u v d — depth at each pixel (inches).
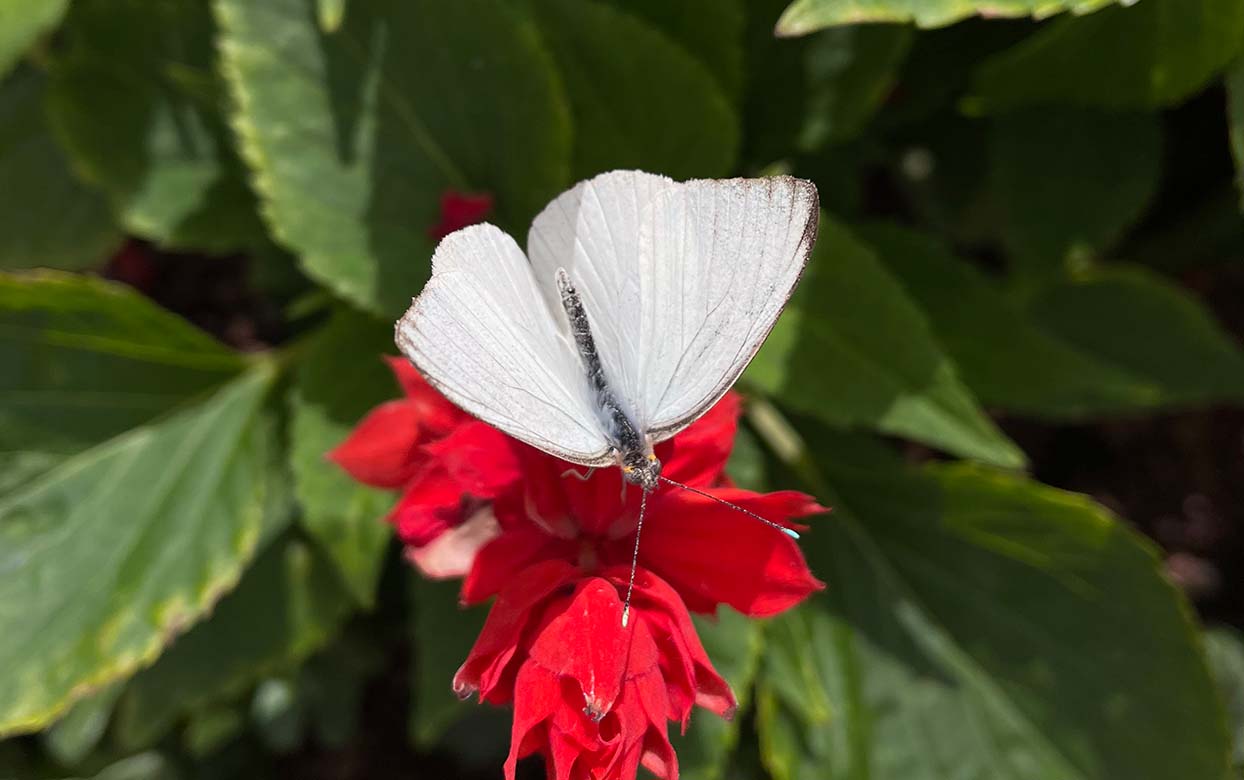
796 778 6.0
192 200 6.7
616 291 3.7
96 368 6.5
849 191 7.1
